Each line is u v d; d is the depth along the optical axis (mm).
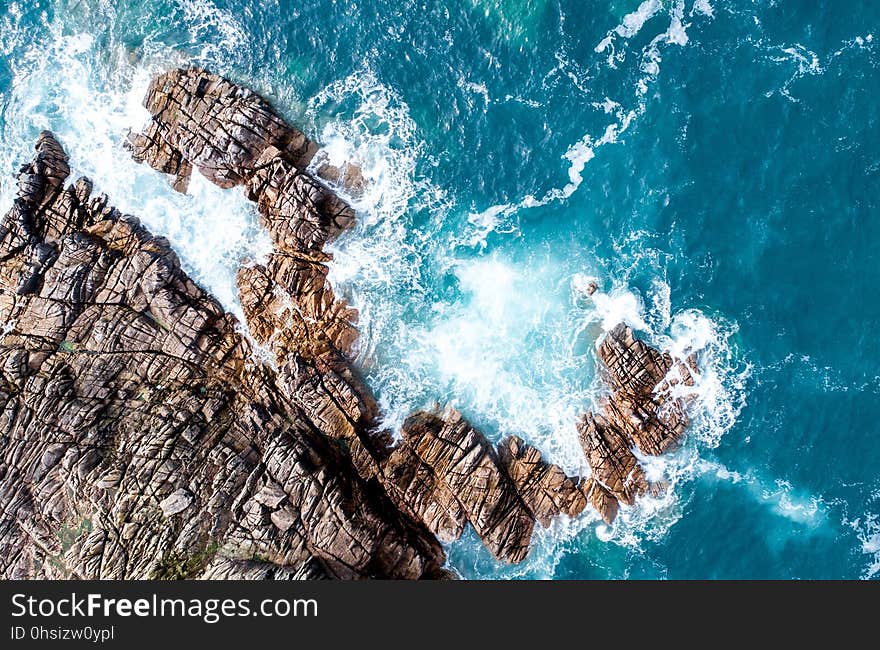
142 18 47625
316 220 45125
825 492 43375
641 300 45594
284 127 46188
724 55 46844
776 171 45625
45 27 47750
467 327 46656
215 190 46719
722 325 44812
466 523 43281
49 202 46219
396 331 46312
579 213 46906
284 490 40562
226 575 38375
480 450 43312
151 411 41875
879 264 44625
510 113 47562
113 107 47406
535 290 46812
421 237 47250
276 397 43812
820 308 44688
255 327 45312
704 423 44438
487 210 47344
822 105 45844
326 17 48156
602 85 47375
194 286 45625
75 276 44031
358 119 47406
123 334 43375
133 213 46781
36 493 39844
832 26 46438
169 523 39438
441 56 47938
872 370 44125
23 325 43438
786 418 44125
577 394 45375
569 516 43938
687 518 43625
